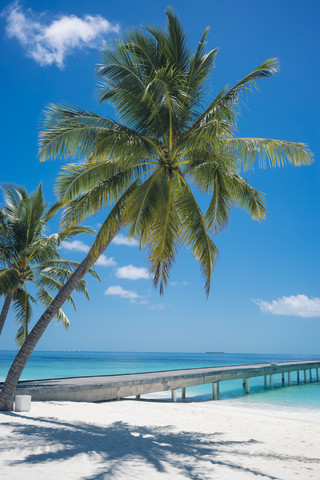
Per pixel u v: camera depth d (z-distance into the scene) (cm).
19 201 1741
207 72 1132
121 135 942
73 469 516
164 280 955
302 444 888
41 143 962
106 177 1046
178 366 6419
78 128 962
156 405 1489
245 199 1119
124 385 1577
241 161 1080
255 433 1002
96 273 1798
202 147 977
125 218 992
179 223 1053
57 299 1018
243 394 2320
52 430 796
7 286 1411
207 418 1226
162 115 1007
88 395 1438
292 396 2212
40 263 1752
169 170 1050
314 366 3366
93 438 749
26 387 1334
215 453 717
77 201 1008
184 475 539
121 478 494
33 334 1035
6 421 863
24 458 556
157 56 1084
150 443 753
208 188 1117
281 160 1063
